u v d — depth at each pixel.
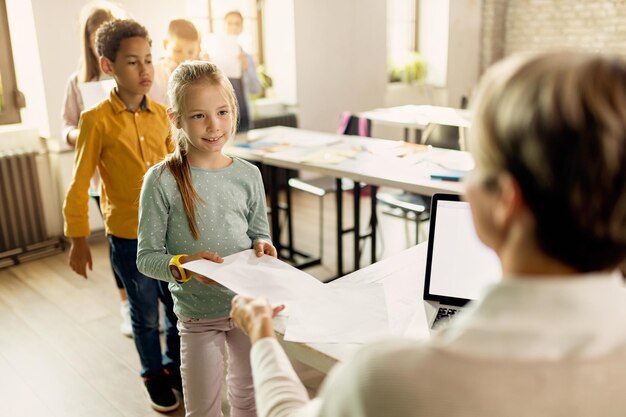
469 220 1.36
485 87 0.51
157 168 1.52
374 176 2.73
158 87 2.96
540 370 0.48
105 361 2.58
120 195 2.12
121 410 2.24
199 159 1.55
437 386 0.49
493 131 0.49
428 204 3.36
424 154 3.13
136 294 2.17
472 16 6.70
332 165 2.95
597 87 0.46
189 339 1.56
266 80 5.44
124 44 2.01
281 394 0.75
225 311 1.55
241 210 1.58
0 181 3.67
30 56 3.79
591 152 0.45
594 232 0.46
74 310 3.07
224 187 1.55
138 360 2.59
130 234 2.12
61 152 3.90
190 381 1.56
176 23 3.04
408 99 6.54
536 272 0.51
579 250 0.48
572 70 0.47
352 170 2.84
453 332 0.52
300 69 5.30
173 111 1.52
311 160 3.06
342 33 5.57
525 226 0.50
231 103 1.55
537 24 6.67
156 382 2.26
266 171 4.90
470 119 0.52
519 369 0.48
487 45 6.88
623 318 0.49
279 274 1.35
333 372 0.58
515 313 0.49
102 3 2.83
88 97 2.53
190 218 1.50
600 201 0.45
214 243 1.54
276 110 5.35
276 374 0.78
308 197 5.14
